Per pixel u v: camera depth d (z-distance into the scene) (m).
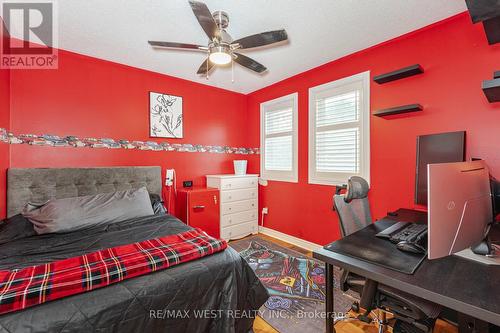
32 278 1.12
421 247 1.15
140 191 2.62
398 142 2.37
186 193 3.10
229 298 1.42
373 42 2.46
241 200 3.66
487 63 1.86
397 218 1.86
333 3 1.85
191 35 2.29
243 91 4.09
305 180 3.26
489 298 0.77
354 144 2.72
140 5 1.85
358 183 1.72
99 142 2.78
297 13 1.97
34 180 2.30
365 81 2.60
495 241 1.27
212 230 3.29
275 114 3.73
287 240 3.51
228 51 1.91
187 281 1.31
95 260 1.33
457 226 0.94
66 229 1.96
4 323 0.91
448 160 1.96
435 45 2.12
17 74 2.32
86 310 1.02
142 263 1.29
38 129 2.43
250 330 1.62
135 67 3.03
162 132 3.26
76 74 2.64
